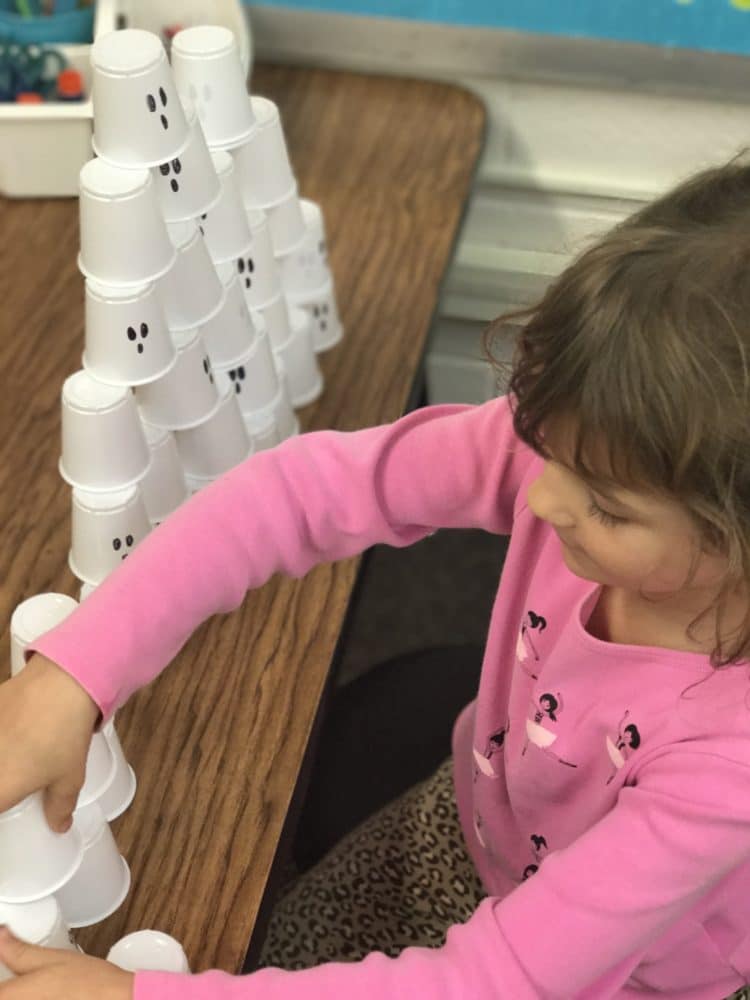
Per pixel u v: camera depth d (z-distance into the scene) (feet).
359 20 4.47
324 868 3.28
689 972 2.74
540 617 2.56
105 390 2.59
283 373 3.18
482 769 2.91
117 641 2.26
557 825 2.75
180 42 2.82
